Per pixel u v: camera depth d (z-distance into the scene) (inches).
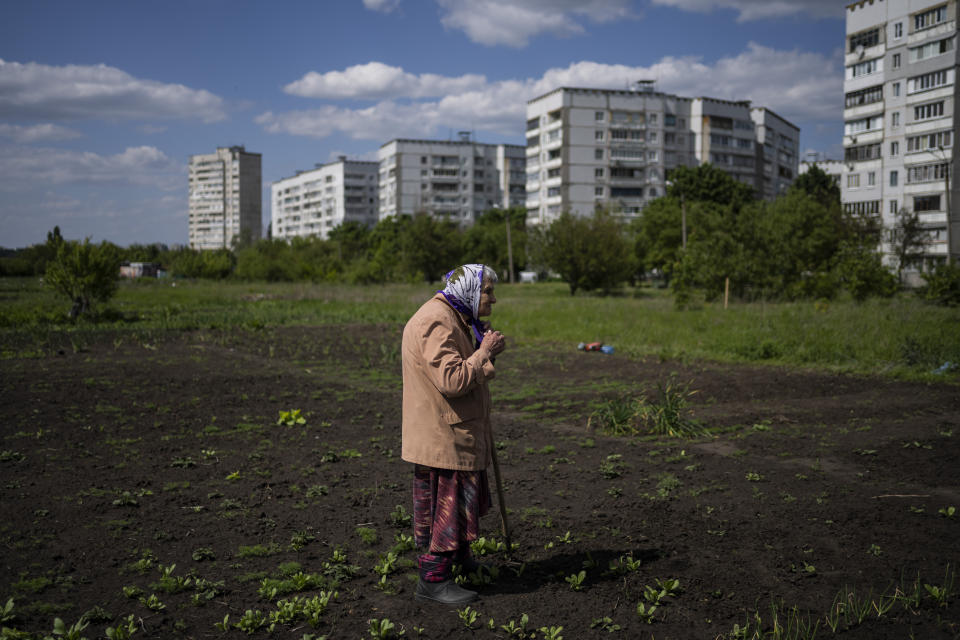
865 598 133.4
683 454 248.7
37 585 139.8
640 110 3341.5
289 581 143.5
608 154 3326.8
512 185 4606.3
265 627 126.0
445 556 136.6
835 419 308.7
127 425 293.7
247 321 831.7
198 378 420.2
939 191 2022.6
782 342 548.7
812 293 989.8
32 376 411.8
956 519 175.8
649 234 2274.9
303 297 1298.0
